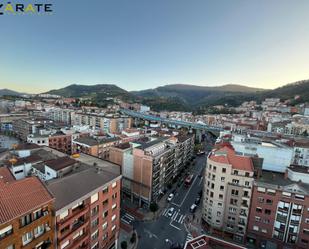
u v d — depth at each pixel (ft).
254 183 192.24
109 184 154.61
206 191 220.84
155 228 222.07
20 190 105.50
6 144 500.74
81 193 130.72
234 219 204.54
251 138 298.35
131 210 254.88
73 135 409.90
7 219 89.35
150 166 251.60
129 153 276.00
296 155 336.90
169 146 315.99
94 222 144.05
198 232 217.97
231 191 202.28
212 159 212.64
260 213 192.65
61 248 118.62
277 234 187.42
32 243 100.68
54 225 112.27
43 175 182.91
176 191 306.35
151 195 257.34
